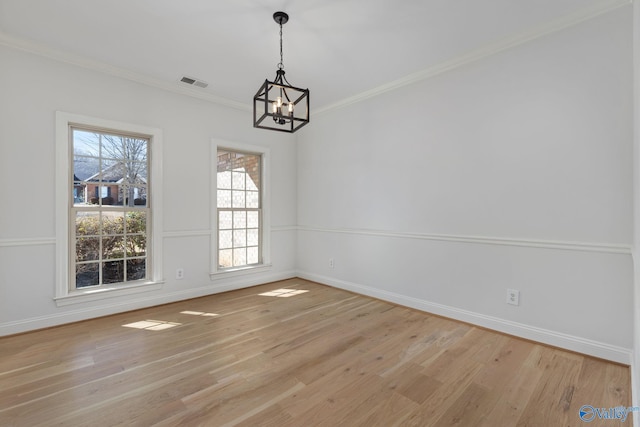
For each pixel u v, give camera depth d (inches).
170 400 69.1
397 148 135.7
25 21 93.0
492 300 107.5
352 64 119.6
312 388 73.9
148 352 91.7
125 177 129.6
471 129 111.9
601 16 85.5
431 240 124.4
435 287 123.4
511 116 102.1
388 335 104.0
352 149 155.4
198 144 147.6
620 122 83.3
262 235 175.5
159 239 135.4
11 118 103.5
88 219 120.6
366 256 149.8
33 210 107.5
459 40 103.3
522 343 97.9
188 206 144.3
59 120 111.5
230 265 162.9
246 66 121.6
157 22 93.8
